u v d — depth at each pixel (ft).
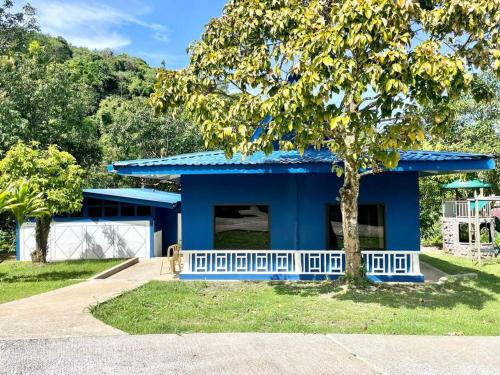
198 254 39.11
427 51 21.48
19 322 21.42
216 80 31.99
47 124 74.54
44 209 41.24
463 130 72.54
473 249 55.93
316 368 15.14
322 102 23.43
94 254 57.82
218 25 32.27
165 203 56.39
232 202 38.83
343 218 33.71
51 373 14.79
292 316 23.71
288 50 25.22
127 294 29.09
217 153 41.73
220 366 15.38
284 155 38.29
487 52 25.53
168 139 102.83
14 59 75.20
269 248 38.60
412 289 32.55
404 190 37.65
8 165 43.78
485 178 69.31
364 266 34.06
